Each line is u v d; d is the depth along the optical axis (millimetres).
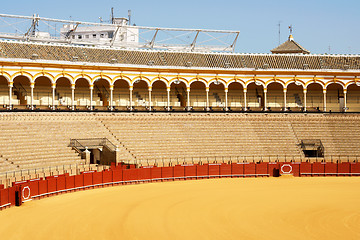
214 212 32594
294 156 60438
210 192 41094
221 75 69375
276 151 60906
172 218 30781
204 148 59094
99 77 63750
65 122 57281
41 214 31844
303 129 65750
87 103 66875
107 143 55219
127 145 56344
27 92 62875
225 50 77062
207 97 68750
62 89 65500
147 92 70250
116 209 33625
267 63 71375
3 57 57781
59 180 40031
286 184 46156
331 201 36938
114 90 68500
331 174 52469
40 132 52906
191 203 35906
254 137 62969
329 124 67125
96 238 25969
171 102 71375
